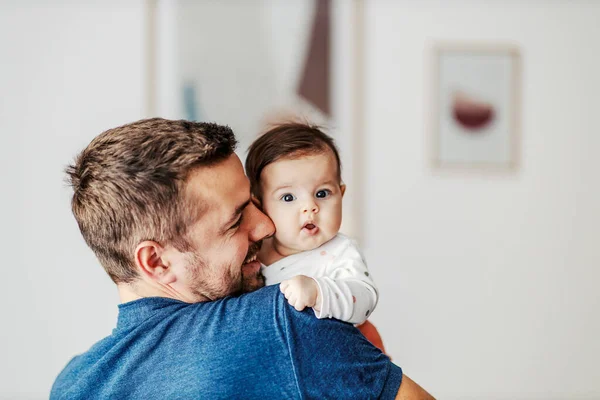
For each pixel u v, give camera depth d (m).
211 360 0.79
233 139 0.92
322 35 2.65
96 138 0.91
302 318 0.81
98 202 0.86
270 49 2.62
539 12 2.75
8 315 2.58
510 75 2.74
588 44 2.77
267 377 0.78
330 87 2.65
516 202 2.74
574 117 2.76
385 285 2.68
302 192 1.05
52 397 0.90
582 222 2.76
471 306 2.71
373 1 2.69
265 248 1.11
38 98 2.60
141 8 2.61
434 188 2.70
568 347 2.74
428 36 2.71
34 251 2.60
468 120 2.72
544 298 2.74
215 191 0.86
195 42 2.61
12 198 2.59
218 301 0.86
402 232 2.68
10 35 2.59
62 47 2.61
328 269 1.04
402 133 2.69
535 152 2.75
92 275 2.62
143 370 0.80
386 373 0.84
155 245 0.85
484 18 2.73
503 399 2.71
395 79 2.69
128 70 2.61
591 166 2.77
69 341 2.61
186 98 2.60
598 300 2.75
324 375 0.79
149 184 0.83
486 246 2.72
